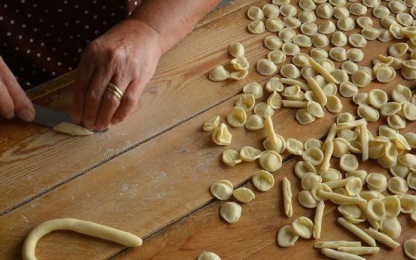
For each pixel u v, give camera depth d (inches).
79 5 43.8
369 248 31.9
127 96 34.4
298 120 37.7
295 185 34.7
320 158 35.7
